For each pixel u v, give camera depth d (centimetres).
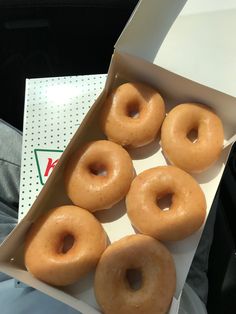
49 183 26
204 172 29
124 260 26
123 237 27
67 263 25
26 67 41
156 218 26
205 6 29
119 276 26
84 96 34
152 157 30
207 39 28
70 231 27
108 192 27
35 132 32
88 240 26
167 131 29
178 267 27
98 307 26
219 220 36
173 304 25
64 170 28
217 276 35
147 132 29
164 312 25
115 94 30
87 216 27
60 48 40
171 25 28
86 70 43
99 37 39
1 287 31
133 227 28
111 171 28
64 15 37
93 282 26
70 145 27
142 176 28
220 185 37
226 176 37
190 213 26
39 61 41
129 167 28
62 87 34
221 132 29
